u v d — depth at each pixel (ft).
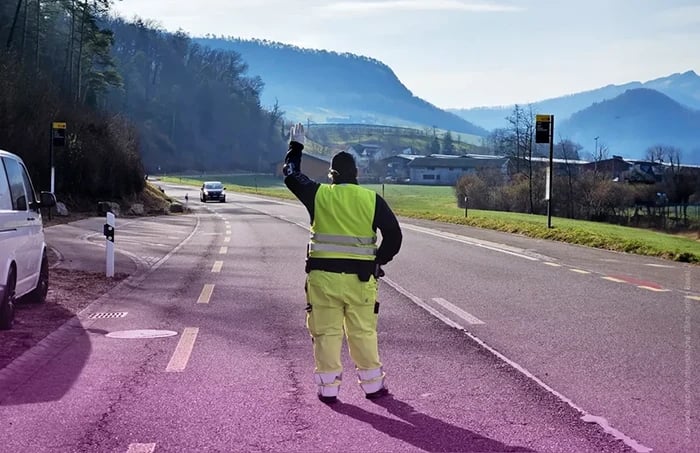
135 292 42.19
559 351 27.17
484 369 24.56
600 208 181.57
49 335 29.84
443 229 95.50
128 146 164.04
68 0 227.81
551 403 20.74
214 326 31.99
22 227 33.14
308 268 20.80
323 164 436.76
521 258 61.00
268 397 21.30
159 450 17.10
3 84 117.50
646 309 36.14
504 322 32.83
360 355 20.94
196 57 561.84
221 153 538.47
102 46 246.68
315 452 16.94
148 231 97.09
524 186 188.14
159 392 21.83
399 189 347.15
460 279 47.62
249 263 57.93
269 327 31.76
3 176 31.55
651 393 21.72
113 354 26.76
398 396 21.38
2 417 19.53
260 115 587.68
